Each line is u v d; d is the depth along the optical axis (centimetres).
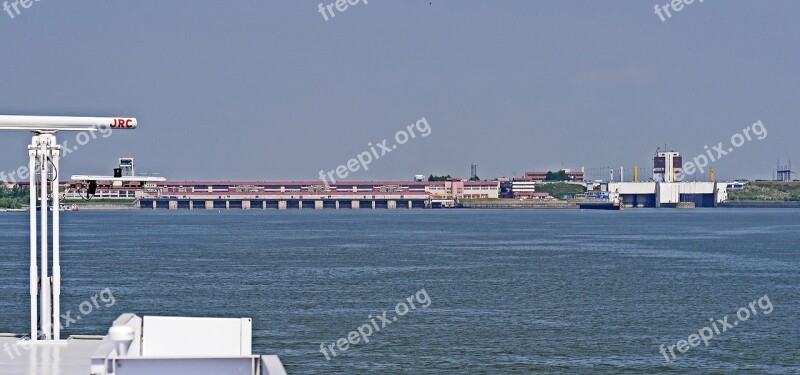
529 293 14312
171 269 18412
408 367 8450
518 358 8888
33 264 4441
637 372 8375
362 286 15212
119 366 2553
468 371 8312
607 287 15312
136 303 12812
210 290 14475
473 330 10444
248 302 12938
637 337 10125
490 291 14550
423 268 19100
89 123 4344
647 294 14300
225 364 2616
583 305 12850
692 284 15938
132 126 4366
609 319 11462
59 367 3816
